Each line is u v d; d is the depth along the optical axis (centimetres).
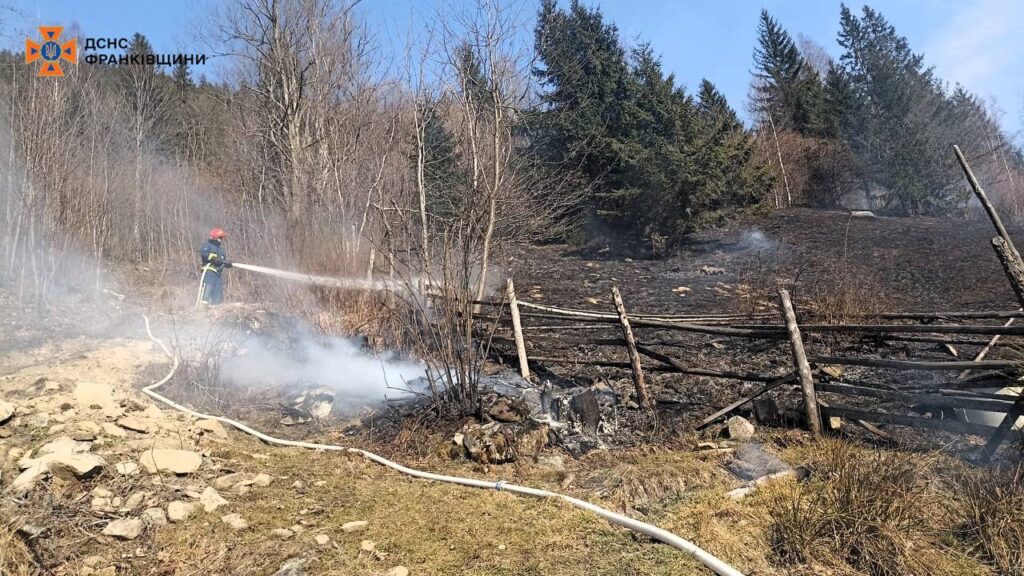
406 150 875
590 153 1501
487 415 505
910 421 460
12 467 377
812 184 2780
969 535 348
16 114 873
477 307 754
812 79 3262
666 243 1532
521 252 1619
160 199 1319
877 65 3080
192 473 413
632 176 1523
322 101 1102
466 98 799
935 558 332
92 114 1094
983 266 1202
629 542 353
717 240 1700
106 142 1120
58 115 917
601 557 338
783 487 396
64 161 935
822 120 2998
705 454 459
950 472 405
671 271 1351
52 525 329
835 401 570
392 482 434
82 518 342
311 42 1166
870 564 330
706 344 709
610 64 1614
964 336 738
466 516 383
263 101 1273
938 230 1628
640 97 1560
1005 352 664
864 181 2741
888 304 912
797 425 505
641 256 1540
